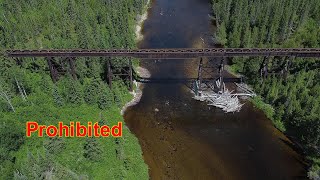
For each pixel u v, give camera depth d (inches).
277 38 4279.0
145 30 4953.3
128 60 3713.1
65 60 3747.5
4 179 2288.4
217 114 3442.4
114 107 3442.4
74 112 3260.3
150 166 2883.9
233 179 2790.4
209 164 2915.8
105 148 2856.8
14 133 2755.9
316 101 3095.5
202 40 4694.9
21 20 4490.7
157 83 3858.3
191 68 4089.6
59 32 4498.0
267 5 4562.0
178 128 3287.4
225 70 4033.0
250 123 3334.2
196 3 5684.1
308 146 2957.7
